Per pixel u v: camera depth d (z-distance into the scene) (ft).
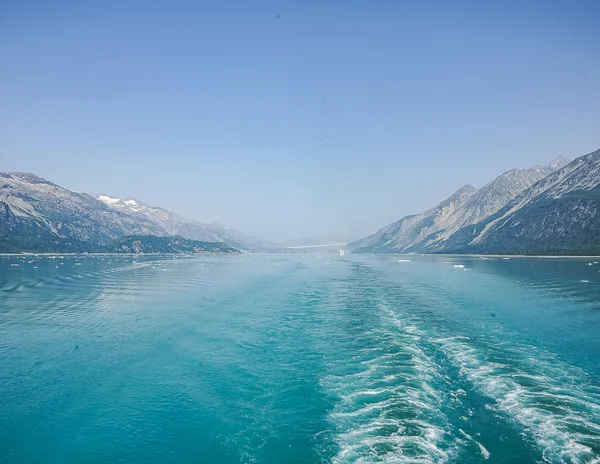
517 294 217.77
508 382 80.53
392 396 74.69
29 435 65.77
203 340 122.31
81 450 61.31
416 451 55.72
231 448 60.64
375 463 53.21
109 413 73.10
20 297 216.95
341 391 79.30
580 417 64.54
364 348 109.09
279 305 187.21
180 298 213.46
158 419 70.54
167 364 99.60
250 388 83.41
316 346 113.29
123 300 205.87
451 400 72.28
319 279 328.90
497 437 58.75
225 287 268.62
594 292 224.53
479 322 140.87
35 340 122.93
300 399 76.74
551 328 131.03
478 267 468.75
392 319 146.72
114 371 94.94
